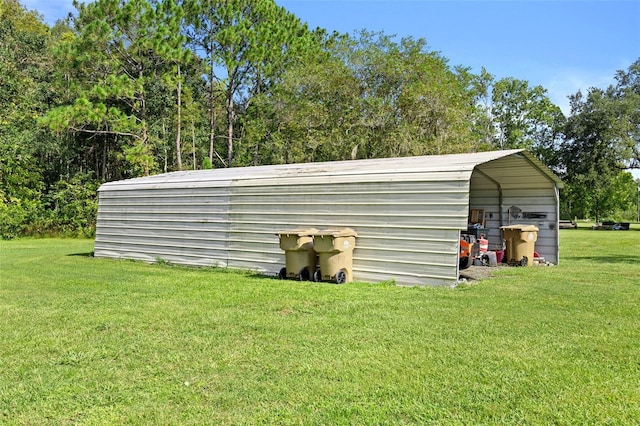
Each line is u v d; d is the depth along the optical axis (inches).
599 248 655.1
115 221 540.4
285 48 994.1
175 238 475.5
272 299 263.6
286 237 351.3
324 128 916.0
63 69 943.7
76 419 117.5
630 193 2130.9
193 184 469.1
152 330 198.7
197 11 909.8
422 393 130.6
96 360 161.0
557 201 457.4
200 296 276.2
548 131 1493.6
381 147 865.5
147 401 127.5
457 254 301.9
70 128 869.8
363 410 120.5
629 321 206.8
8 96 1010.1
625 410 119.0
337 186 363.9
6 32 1129.4
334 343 176.9
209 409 122.4
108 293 289.3
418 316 217.8
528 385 135.0
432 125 847.1
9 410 122.6
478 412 118.9
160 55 841.5
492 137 1407.5
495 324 201.9
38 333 194.7
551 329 193.6
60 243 787.4
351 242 343.3
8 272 398.0
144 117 925.8
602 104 1360.7
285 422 115.0
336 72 903.1
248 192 421.7
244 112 1085.1
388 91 888.3
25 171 974.4
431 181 316.8
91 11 842.8
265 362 157.0
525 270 393.1
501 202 498.9
